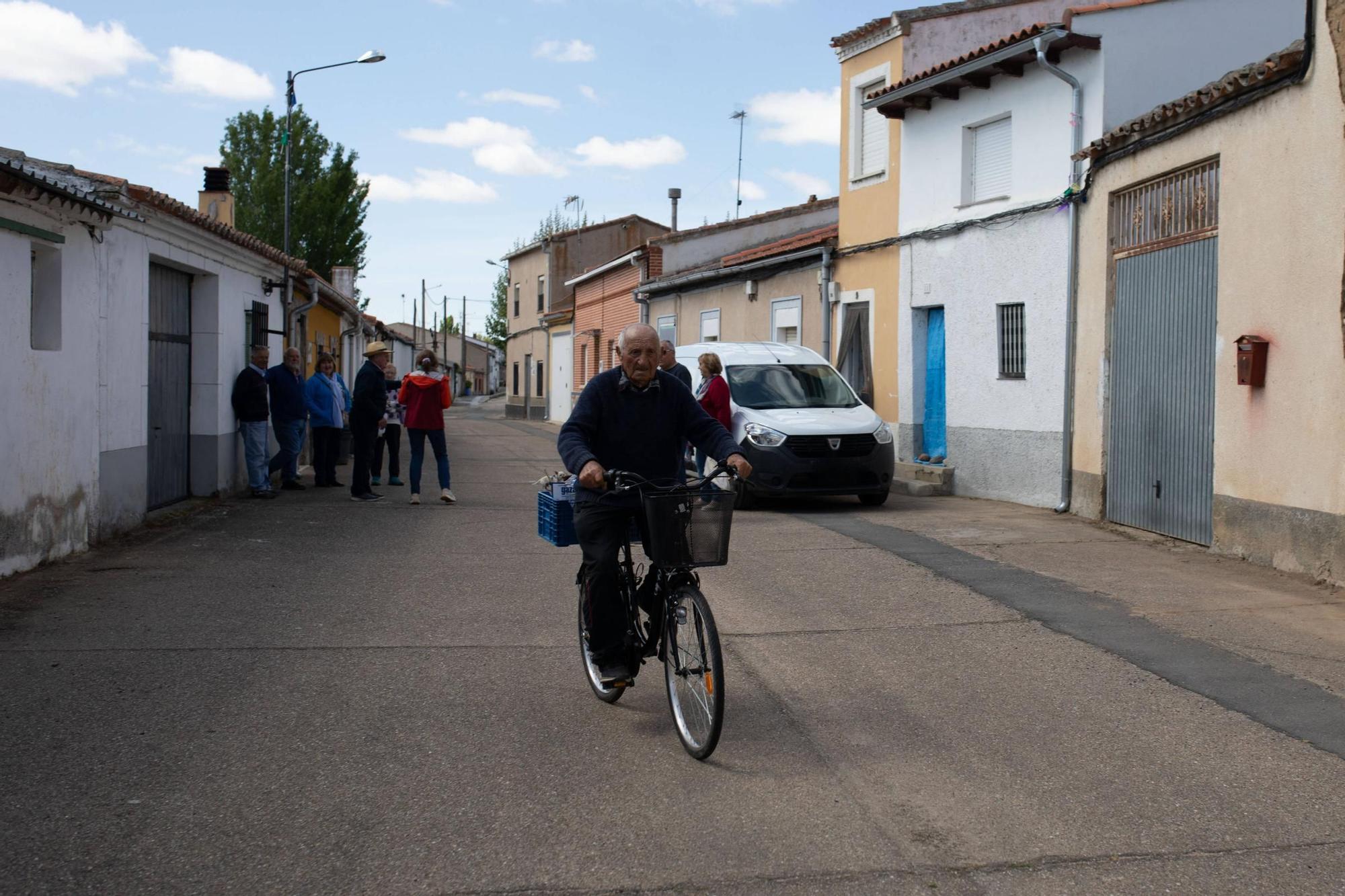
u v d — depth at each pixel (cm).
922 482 1524
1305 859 381
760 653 657
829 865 377
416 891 358
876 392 1705
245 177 4594
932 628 714
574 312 3819
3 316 800
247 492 1457
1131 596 792
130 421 1067
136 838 394
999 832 404
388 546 1030
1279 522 873
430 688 582
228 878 365
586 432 515
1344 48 779
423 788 445
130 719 524
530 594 820
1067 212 1251
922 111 1564
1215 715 536
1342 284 785
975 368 1445
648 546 513
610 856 384
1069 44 1223
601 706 557
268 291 1606
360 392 1367
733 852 387
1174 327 1033
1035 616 741
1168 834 402
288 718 529
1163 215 1057
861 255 1742
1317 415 822
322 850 386
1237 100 912
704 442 514
